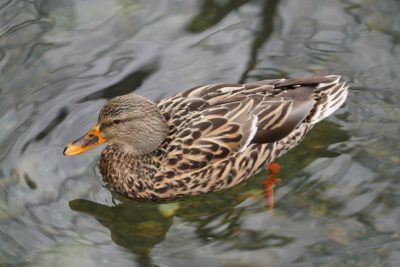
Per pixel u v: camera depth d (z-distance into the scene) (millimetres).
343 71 15594
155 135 13602
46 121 14703
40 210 13281
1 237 12711
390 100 15047
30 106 14906
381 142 14336
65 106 14961
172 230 13180
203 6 16906
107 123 13578
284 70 15664
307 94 13969
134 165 13805
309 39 16250
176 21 16672
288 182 13828
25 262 12312
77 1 16875
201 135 13414
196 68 15711
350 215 13055
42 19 16578
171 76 15555
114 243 12859
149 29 16484
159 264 12375
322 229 12844
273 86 14023
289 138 14078
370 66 15672
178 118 13711
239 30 16469
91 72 15570
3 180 13703
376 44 16047
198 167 13477
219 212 13500
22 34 16203
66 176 14000
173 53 16000
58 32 16297
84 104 15016
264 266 12211
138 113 13523
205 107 13711
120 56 15906
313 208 13266
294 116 13812
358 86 15352
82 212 13398
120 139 13711
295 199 13492
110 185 14234
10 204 13305
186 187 13656
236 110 13617
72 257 12469
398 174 13695
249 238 12789
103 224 13258
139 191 13836
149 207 13844
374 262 12180
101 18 16672
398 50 15883
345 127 14758
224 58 15906
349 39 16203
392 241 12523
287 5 16891
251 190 13867
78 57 15844
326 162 14102
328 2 16859
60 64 15688
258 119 13672
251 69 15672
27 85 15273
